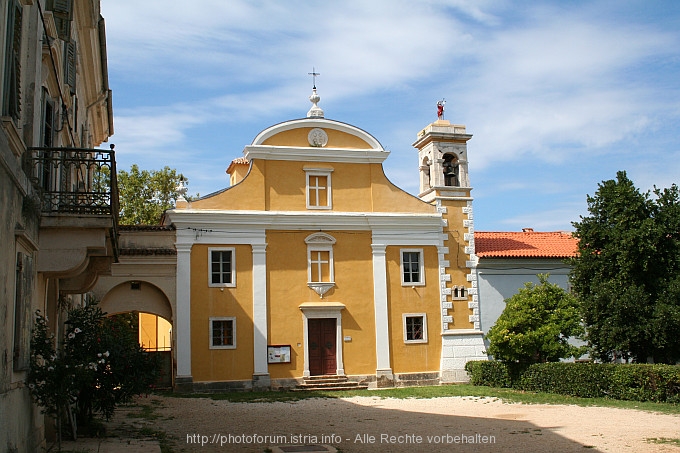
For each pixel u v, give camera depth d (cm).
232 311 2858
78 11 1641
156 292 2844
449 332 3097
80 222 1148
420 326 3091
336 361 2958
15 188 920
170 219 2845
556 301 2550
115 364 1419
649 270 2259
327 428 1587
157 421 1753
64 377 1079
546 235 3531
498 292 3188
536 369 2475
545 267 3250
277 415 1894
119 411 2000
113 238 1309
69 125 1465
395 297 3070
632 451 1194
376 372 2983
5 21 877
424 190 3334
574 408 1923
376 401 2302
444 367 3056
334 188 3078
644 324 2192
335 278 3009
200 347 2795
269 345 2878
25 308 998
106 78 2236
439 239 3162
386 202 3134
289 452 1233
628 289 2231
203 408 2116
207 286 2844
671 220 2250
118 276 2769
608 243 2330
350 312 3005
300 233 2998
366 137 3145
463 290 3156
